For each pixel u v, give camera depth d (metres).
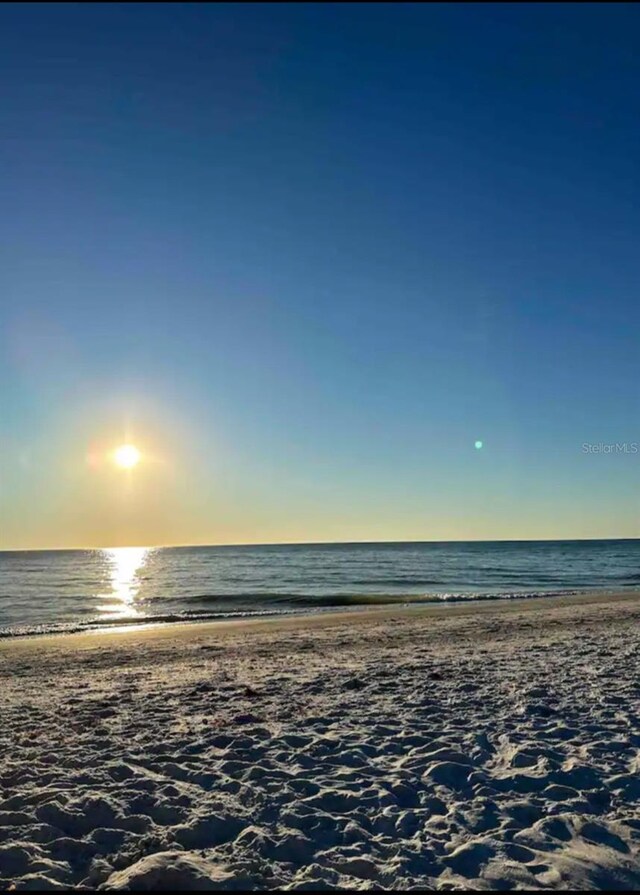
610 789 5.50
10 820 5.09
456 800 5.33
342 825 4.89
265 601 32.56
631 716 7.79
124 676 12.09
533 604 27.72
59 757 6.74
